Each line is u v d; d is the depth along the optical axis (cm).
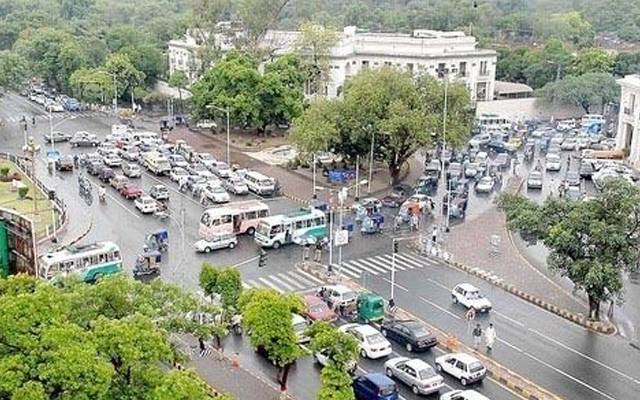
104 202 7588
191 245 6338
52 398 2588
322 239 6456
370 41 13025
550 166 9512
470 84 13062
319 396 3366
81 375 2591
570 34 18712
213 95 10831
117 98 14025
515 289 5484
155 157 8956
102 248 5388
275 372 4181
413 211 7188
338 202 7750
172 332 3712
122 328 2866
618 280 4653
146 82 15075
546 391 3988
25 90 15275
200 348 4334
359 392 3841
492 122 12112
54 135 10862
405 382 4025
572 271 4756
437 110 8662
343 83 11581
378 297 4878
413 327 4531
